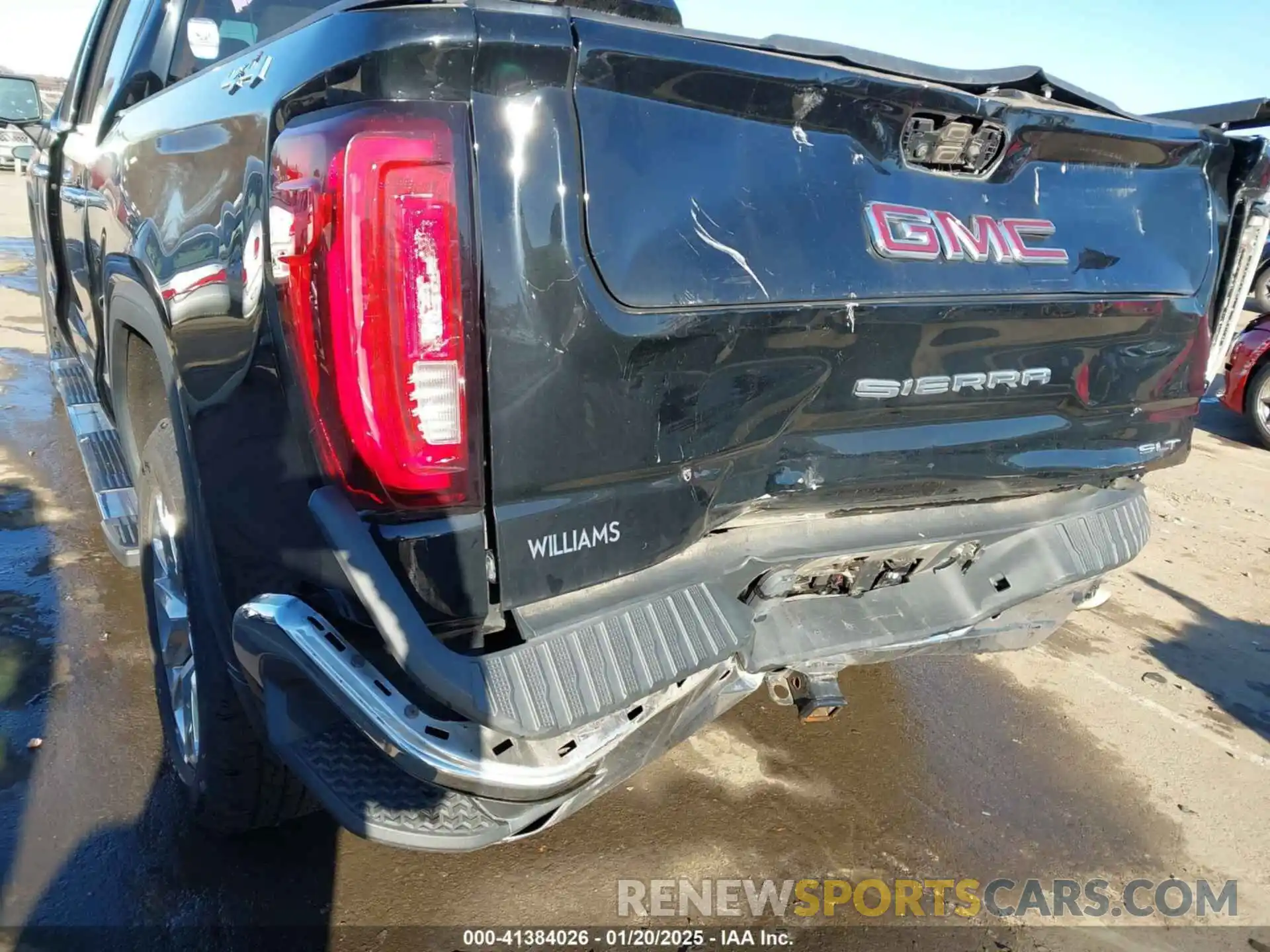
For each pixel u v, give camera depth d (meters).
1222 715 3.23
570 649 1.51
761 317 1.56
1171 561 4.70
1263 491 6.08
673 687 1.70
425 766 1.38
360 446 1.34
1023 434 2.04
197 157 1.78
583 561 1.52
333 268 1.29
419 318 1.31
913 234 1.73
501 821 1.52
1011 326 1.89
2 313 7.57
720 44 1.49
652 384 1.50
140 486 2.37
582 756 1.54
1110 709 3.22
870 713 3.06
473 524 1.42
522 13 1.32
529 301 1.36
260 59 1.60
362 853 2.24
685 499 1.62
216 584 1.77
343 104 1.31
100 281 2.69
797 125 1.62
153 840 2.20
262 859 2.18
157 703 2.66
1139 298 2.07
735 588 1.79
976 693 3.26
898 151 1.74
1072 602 2.42
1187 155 2.14
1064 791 2.73
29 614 3.08
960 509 2.14
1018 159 1.89
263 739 1.82
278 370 1.48
